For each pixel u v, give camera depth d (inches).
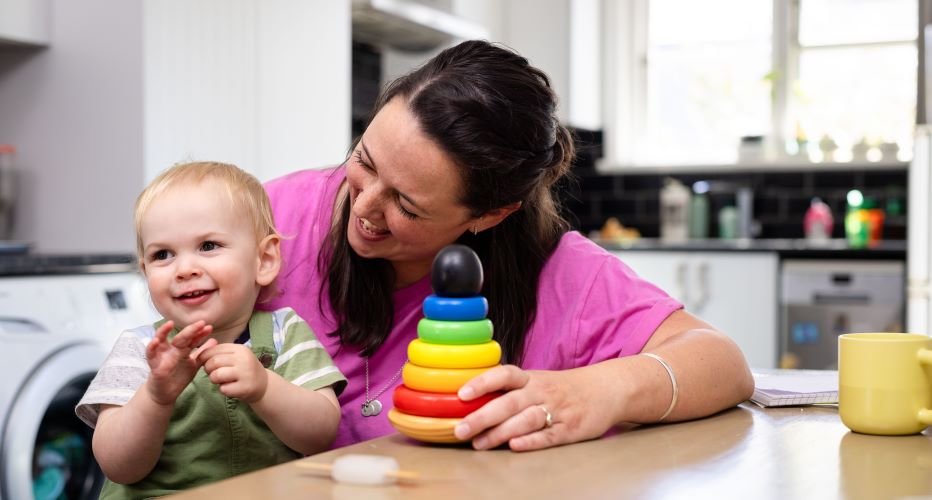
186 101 112.7
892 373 34.8
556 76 165.5
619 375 35.9
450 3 147.2
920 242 114.0
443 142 37.4
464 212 40.1
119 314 95.3
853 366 35.7
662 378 36.9
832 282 143.8
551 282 47.2
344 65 129.4
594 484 27.9
